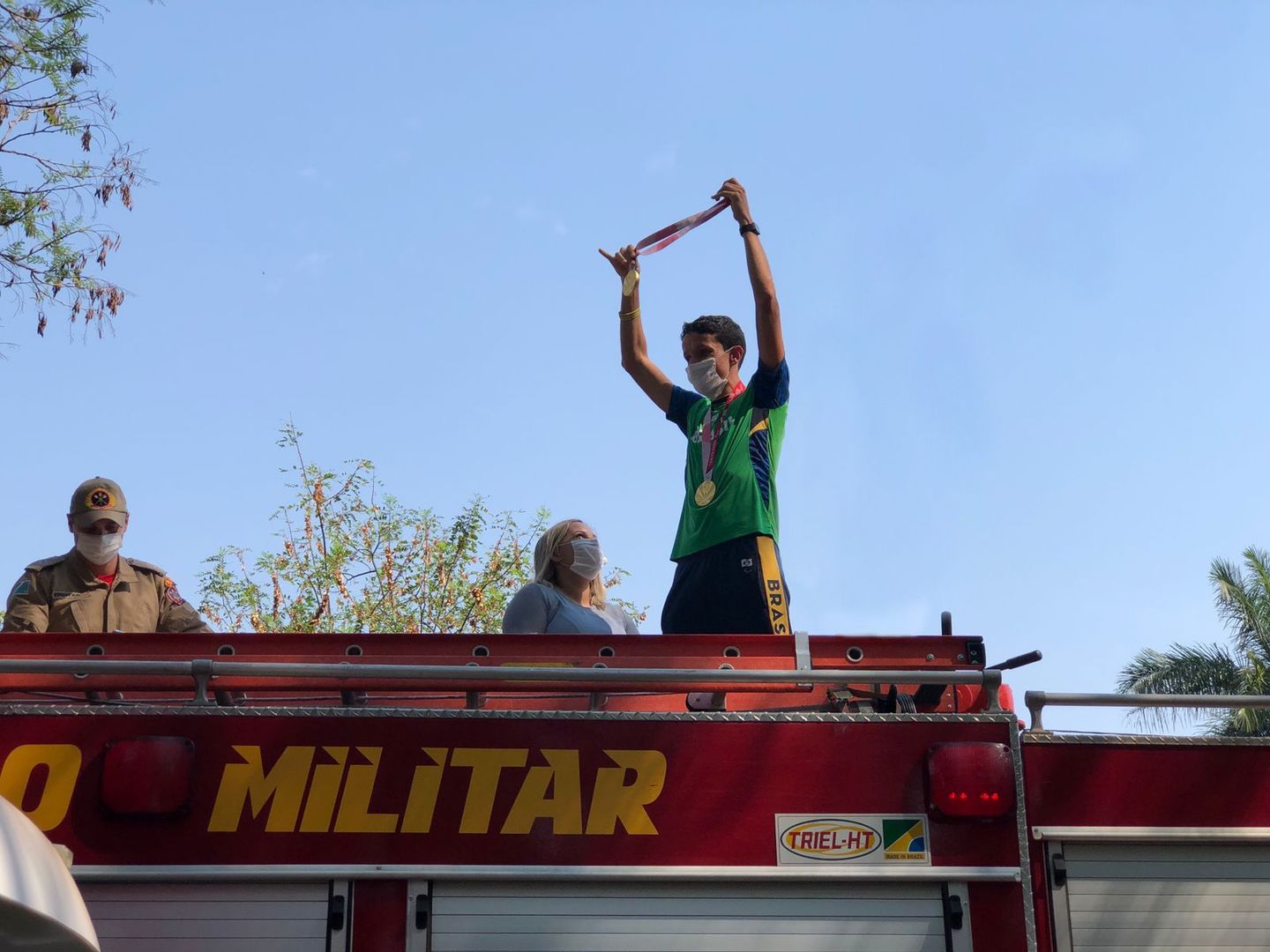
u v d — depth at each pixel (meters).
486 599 21.55
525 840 3.50
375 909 3.45
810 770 3.63
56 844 3.42
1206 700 3.78
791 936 3.53
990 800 3.62
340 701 4.11
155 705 3.55
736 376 5.63
